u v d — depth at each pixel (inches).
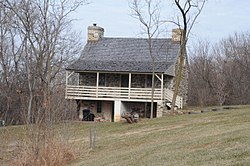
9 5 1262.3
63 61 1349.7
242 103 1838.1
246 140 484.1
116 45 1503.4
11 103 922.7
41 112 617.6
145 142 708.0
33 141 594.9
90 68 1360.7
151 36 1376.7
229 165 387.5
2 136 637.9
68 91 1352.1
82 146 687.7
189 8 1258.0
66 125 660.7
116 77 1419.8
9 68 1311.5
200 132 684.1
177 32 1480.1
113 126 1000.2
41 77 764.6
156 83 1387.8
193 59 2137.1
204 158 439.5
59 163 593.6
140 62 1417.3
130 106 1393.9
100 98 1362.0
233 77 1893.5
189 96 2006.6
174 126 858.8
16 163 581.6
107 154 634.8
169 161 464.8
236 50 2043.6
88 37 1526.8
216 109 1219.9
